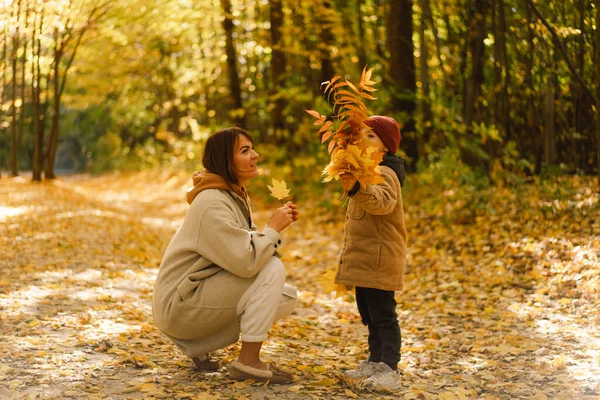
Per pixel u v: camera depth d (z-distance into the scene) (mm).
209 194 3422
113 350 3900
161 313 3439
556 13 8461
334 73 14164
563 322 4832
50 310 4945
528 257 6730
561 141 9219
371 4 13883
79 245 8297
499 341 4508
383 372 3520
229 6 16688
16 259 7105
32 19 16344
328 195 11883
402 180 3699
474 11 9711
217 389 3295
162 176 25266
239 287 3361
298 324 5312
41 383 3260
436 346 4551
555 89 8820
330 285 3766
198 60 22000
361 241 3602
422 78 11438
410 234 8844
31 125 36875
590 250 6320
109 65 23344
